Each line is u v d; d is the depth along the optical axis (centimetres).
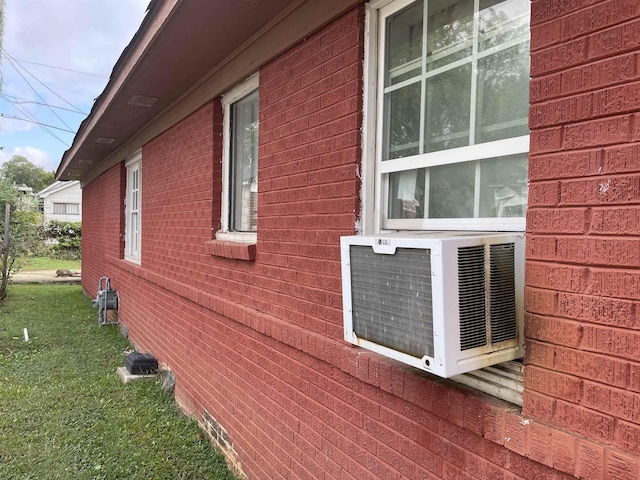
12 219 1412
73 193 3678
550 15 146
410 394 199
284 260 300
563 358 141
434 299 144
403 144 231
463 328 145
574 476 138
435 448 191
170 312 539
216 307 397
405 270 157
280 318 305
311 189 273
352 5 239
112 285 912
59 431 427
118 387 542
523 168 178
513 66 183
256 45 333
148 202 632
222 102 418
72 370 607
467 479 176
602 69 133
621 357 128
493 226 186
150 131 616
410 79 227
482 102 194
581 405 137
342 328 246
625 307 127
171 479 352
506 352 154
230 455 372
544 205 147
